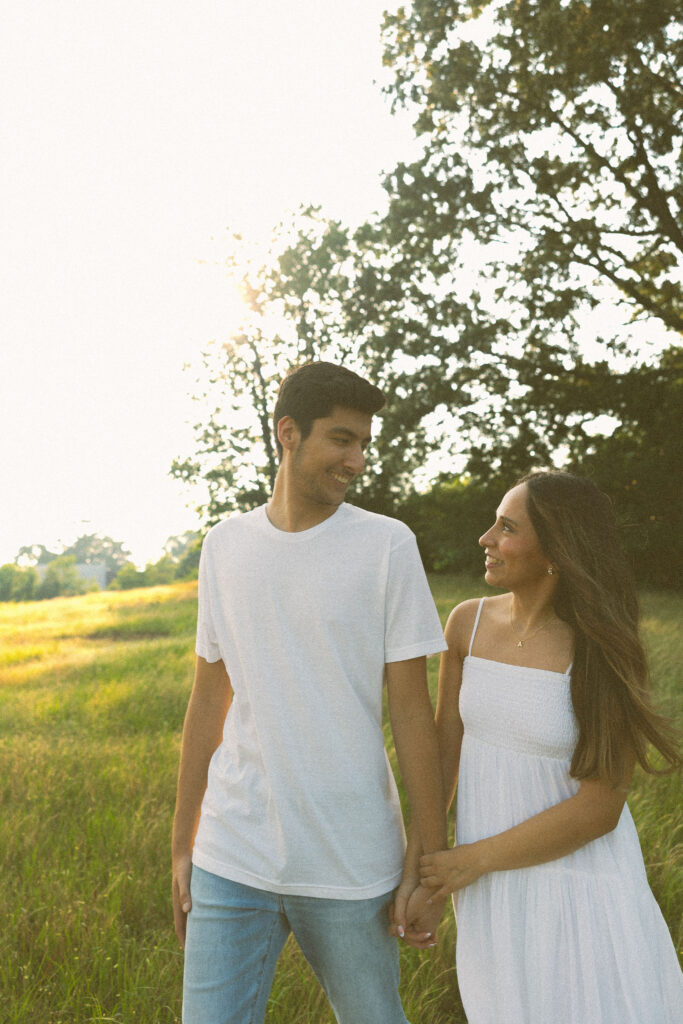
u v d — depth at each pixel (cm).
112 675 1113
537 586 198
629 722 181
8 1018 260
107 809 460
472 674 203
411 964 293
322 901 185
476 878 185
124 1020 260
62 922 316
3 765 580
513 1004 181
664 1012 179
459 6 1891
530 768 191
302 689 187
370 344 2320
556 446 2305
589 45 1727
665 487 2056
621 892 183
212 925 191
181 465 3734
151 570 8844
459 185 2061
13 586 7875
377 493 3038
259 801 190
